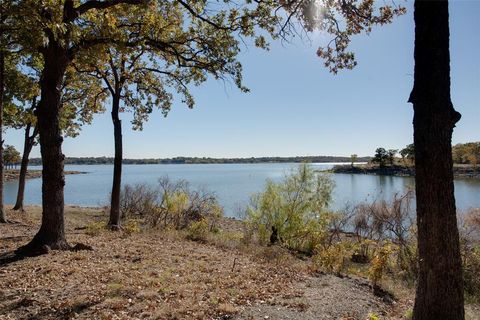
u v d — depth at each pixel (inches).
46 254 406.6
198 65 518.6
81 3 450.0
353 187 2481.5
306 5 323.0
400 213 675.4
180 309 267.4
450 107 217.2
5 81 698.2
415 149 223.9
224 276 375.6
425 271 223.5
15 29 373.4
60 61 420.5
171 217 837.8
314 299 323.9
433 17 215.5
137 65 697.0
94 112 857.5
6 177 4389.8
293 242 747.4
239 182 2994.6
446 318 218.4
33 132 897.5
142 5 421.4
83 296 283.7
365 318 295.6
